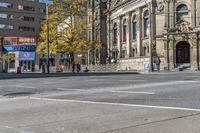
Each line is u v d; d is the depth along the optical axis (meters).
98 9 87.12
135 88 19.61
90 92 18.42
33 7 126.44
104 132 8.58
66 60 88.00
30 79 34.22
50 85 24.52
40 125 9.59
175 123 9.38
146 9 67.69
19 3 123.19
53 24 65.00
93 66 75.19
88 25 67.00
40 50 66.69
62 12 65.44
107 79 29.30
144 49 68.25
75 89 20.64
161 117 10.30
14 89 22.08
